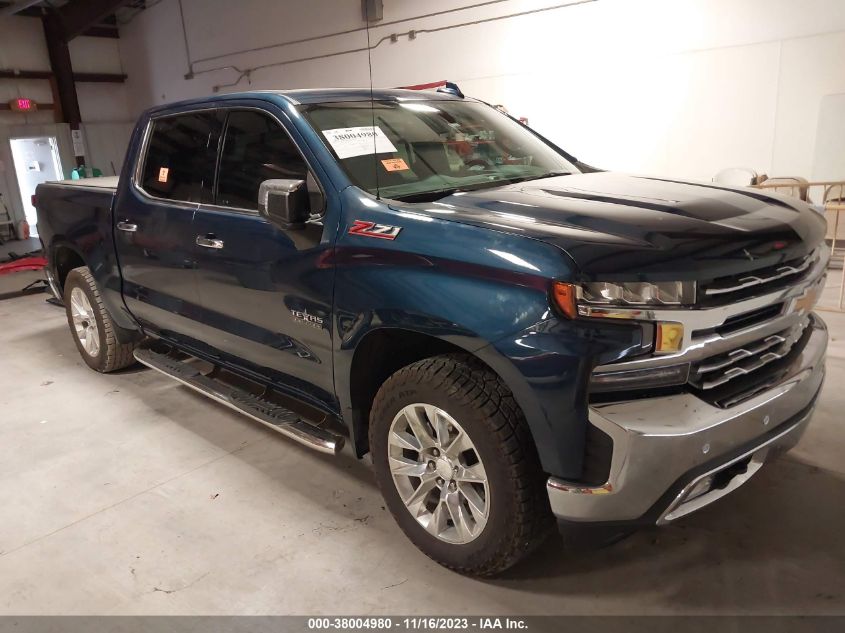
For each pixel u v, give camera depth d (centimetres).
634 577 209
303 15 1056
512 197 221
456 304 183
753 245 181
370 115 264
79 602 212
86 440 331
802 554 216
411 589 209
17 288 729
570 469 173
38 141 1272
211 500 268
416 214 204
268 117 258
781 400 190
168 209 302
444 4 884
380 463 224
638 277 165
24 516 265
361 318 211
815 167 655
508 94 857
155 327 350
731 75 684
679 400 173
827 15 620
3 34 1216
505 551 193
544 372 167
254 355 277
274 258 243
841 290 457
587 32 766
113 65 1427
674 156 742
